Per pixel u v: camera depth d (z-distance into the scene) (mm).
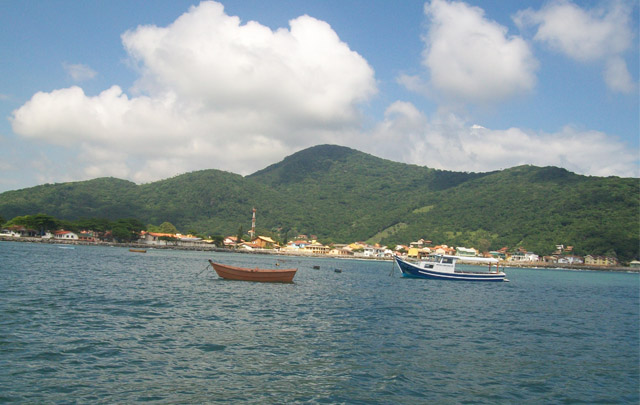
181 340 24344
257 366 20359
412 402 16875
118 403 15312
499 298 57312
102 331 25312
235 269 60438
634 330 36688
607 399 18469
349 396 17172
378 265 186000
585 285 101938
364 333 28922
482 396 18016
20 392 15711
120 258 104062
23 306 31547
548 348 27516
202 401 15875
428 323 34188
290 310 37125
